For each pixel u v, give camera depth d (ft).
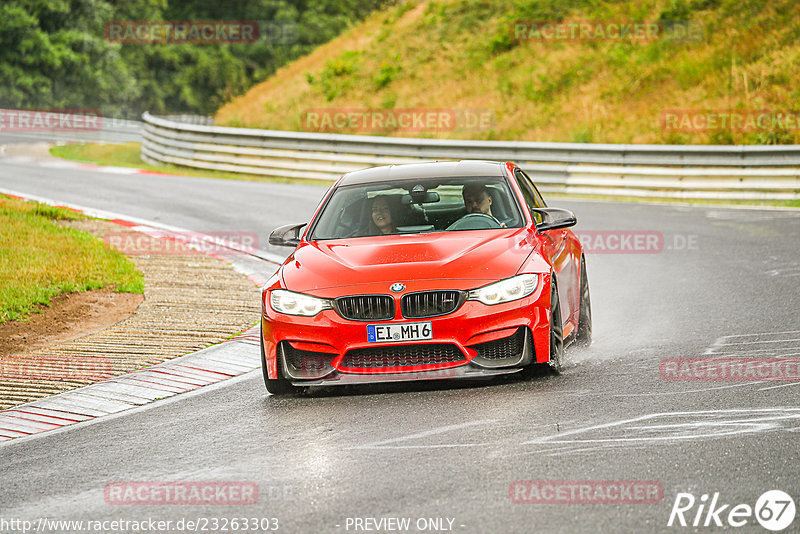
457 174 93.91
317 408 76.07
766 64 324.39
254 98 463.83
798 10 355.15
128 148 418.31
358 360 77.51
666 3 402.11
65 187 258.37
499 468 57.11
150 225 193.26
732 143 287.48
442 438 64.44
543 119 337.72
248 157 313.12
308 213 207.92
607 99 340.39
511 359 77.05
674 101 323.78
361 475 57.77
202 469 61.98
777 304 110.73
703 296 119.55
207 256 159.33
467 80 392.88
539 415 68.54
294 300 79.20
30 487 60.80
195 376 90.38
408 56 435.12
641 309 114.11
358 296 77.25
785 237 166.81
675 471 54.75
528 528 47.34
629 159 252.01
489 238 83.71
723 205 221.25
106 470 63.46
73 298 126.72
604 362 85.87
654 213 208.64
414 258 80.38
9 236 158.40
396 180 94.17
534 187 106.73
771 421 63.72
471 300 76.54
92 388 87.10
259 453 64.69
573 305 90.94
